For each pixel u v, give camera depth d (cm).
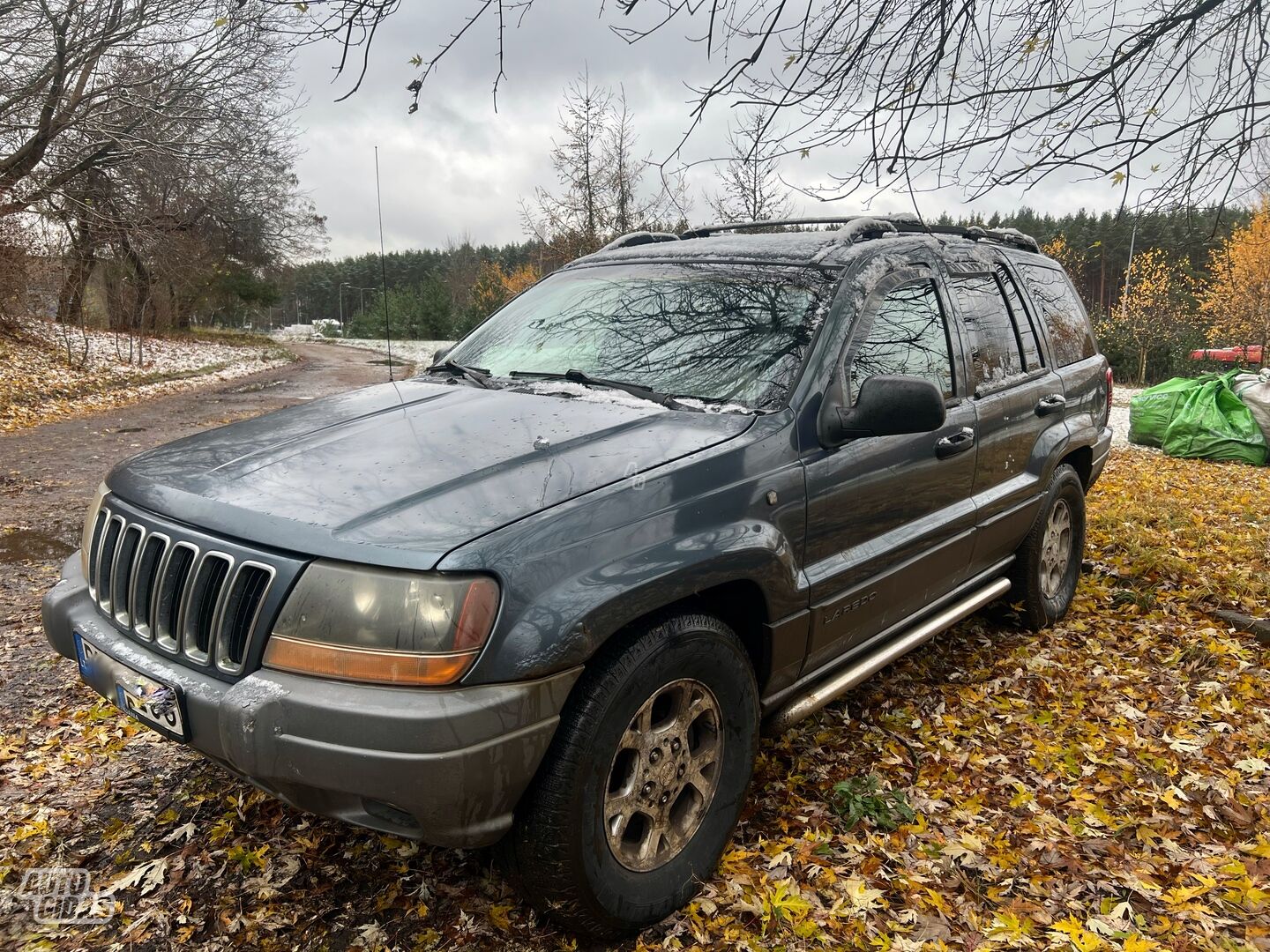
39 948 237
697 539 241
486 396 305
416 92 340
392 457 251
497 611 205
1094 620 470
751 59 350
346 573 206
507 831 214
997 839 284
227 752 207
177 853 275
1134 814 300
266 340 4991
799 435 278
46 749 337
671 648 234
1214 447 925
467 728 197
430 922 245
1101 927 242
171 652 229
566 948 234
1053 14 362
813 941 238
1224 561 547
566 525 220
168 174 2286
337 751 197
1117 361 2080
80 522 694
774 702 288
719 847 260
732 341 304
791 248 343
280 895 256
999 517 384
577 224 1981
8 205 1917
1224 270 2497
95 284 3006
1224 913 249
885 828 287
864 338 310
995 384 385
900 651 338
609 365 317
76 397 1633
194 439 292
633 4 331
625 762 237
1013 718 364
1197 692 388
